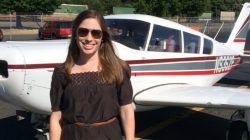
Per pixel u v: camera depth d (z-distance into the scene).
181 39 6.06
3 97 4.44
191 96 5.20
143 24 5.54
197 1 37.50
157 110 7.01
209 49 6.71
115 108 2.29
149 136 5.61
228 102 4.90
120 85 2.28
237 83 9.80
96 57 2.29
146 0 36.28
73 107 2.24
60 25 27.00
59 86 2.29
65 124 2.30
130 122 2.32
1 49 4.33
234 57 7.67
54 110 2.33
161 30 5.72
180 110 7.07
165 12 36.09
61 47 4.63
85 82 2.24
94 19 2.26
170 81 5.93
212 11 63.28
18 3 35.25
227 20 43.72
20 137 5.37
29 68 4.30
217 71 7.05
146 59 5.46
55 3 37.34
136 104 5.45
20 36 29.00
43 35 26.88
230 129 5.24
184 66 6.14
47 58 4.43
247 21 8.41
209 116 6.76
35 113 4.71
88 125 2.25
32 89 4.38
